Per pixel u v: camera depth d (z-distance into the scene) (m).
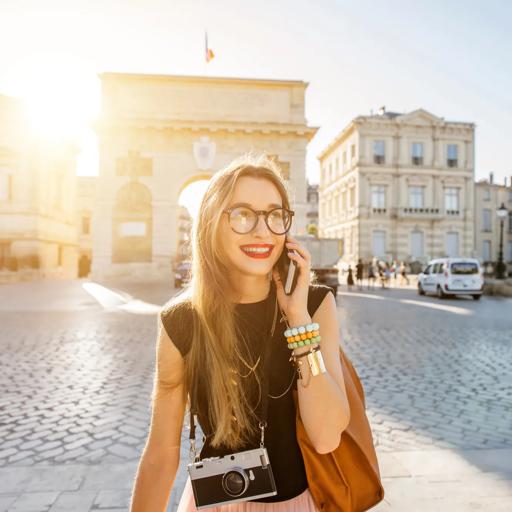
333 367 1.30
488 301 19.17
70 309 14.80
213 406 1.30
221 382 1.27
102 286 26.23
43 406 5.11
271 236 1.33
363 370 6.77
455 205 47.09
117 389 5.77
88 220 57.19
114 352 8.02
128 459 3.71
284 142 32.00
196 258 1.36
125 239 31.39
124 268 31.19
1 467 3.54
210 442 1.34
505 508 2.86
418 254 46.44
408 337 9.70
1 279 32.97
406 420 4.62
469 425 4.48
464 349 8.39
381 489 1.33
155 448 1.34
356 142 46.69
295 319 1.27
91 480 3.28
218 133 31.77
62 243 40.78
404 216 45.66
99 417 4.75
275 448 1.33
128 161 31.58
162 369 1.38
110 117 30.89
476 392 5.64
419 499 2.97
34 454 3.82
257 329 1.36
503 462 3.56
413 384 6.00
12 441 4.11
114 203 31.44
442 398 5.39
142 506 1.29
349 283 28.66
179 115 31.45
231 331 1.30
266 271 1.32
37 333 10.05
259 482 1.24
